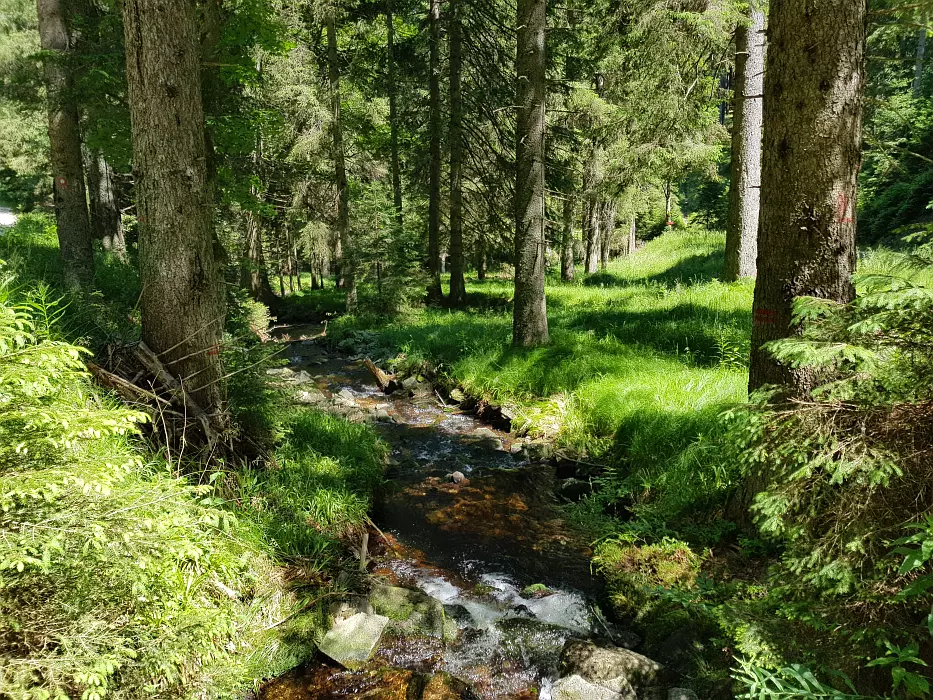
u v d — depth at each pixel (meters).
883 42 5.38
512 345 10.72
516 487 6.83
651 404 7.16
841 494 2.41
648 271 22.41
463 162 19.70
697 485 5.30
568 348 9.93
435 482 7.04
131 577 2.51
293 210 24.50
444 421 9.62
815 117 3.66
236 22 8.10
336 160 19.92
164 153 4.76
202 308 5.05
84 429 2.37
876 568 2.19
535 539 5.71
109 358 4.73
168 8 4.63
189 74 4.84
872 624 2.21
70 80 8.73
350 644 3.94
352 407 9.80
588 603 4.58
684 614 4.02
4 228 13.59
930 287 2.17
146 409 4.52
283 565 4.44
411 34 23.23
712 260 20.16
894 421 2.28
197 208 4.97
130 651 2.41
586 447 7.43
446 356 12.10
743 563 4.39
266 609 3.96
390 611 4.32
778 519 2.58
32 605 2.36
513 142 17.84
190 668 3.01
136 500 2.59
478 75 18.00
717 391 7.02
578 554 5.41
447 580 5.01
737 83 11.94
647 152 13.43
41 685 2.25
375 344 15.73
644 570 4.62
